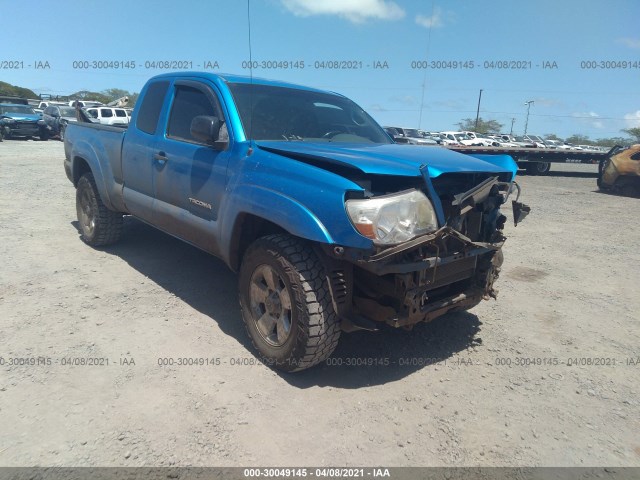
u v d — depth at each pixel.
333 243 2.94
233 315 4.29
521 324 4.47
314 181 3.09
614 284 5.70
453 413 3.07
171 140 4.46
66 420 2.79
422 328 4.29
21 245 6.00
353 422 2.93
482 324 4.44
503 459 2.69
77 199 6.23
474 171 3.37
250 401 3.07
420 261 3.08
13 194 9.34
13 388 3.05
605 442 2.86
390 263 2.97
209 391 3.15
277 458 2.60
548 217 10.05
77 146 6.05
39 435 2.66
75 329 3.87
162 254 5.90
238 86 4.21
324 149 3.55
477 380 3.47
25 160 15.76
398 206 2.98
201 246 4.23
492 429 2.94
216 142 3.81
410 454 2.69
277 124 4.11
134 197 5.04
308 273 3.14
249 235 3.84
